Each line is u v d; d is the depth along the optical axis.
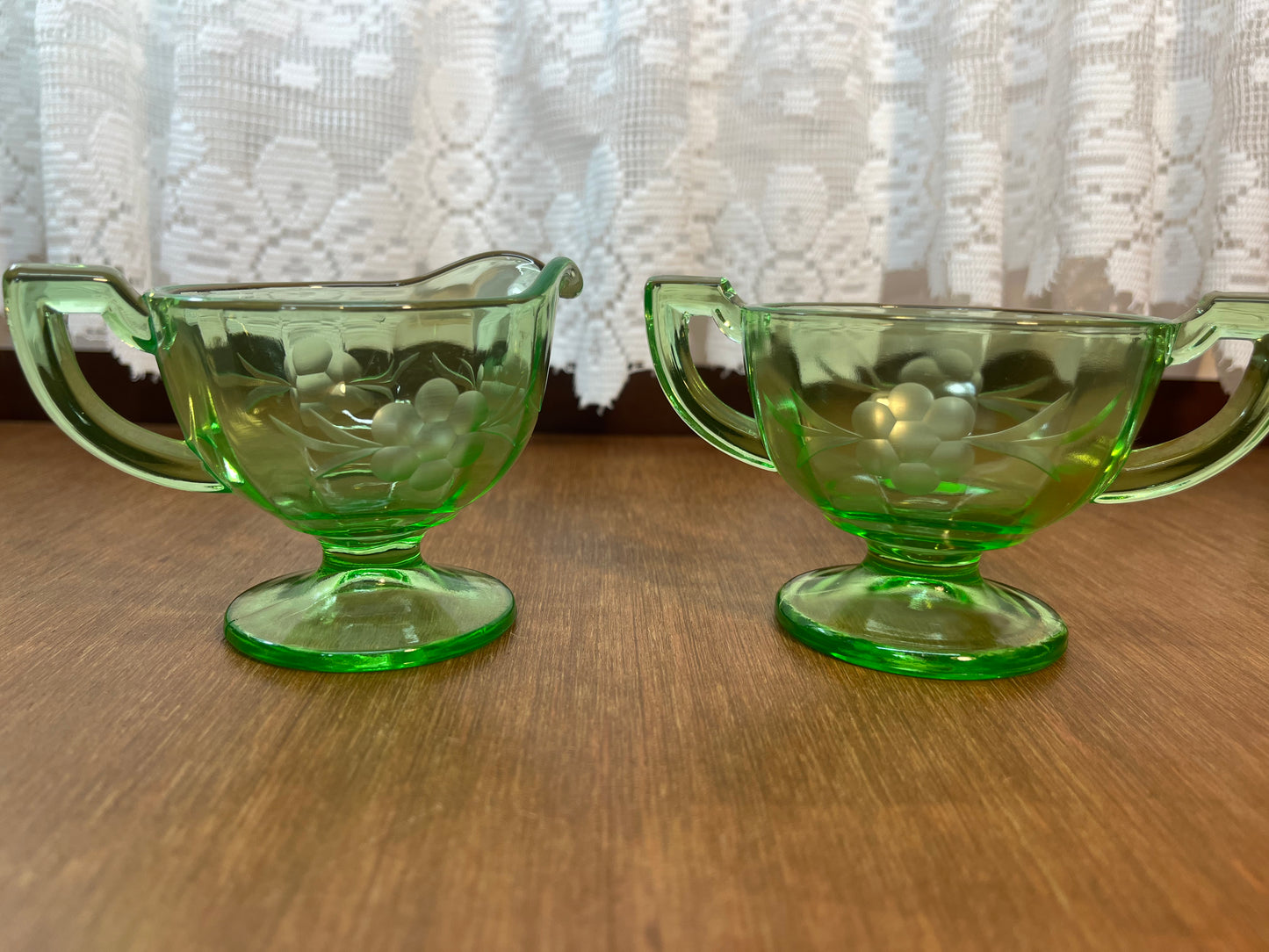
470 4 0.80
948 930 0.23
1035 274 0.80
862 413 0.38
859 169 0.79
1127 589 0.50
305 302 0.35
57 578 0.49
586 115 0.78
